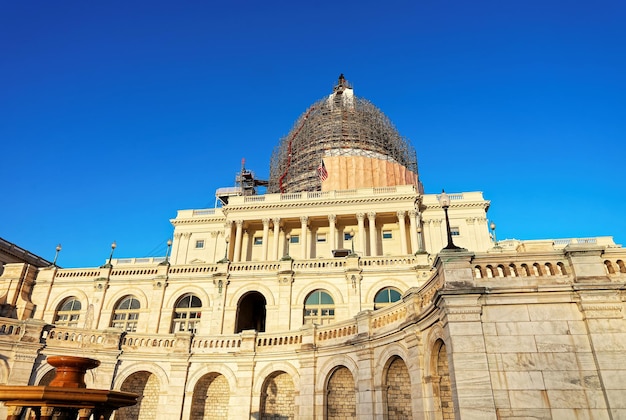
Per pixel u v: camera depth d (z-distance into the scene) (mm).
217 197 72562
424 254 29500
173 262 53281
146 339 22797
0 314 29047
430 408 13352
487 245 47875
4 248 42188
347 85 72312
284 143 68688
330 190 51344
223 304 28953
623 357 10406
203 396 22172
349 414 18219
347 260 29812
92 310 29641
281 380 21562
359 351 17812
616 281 11305
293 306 28609
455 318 11461
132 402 10680
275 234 49875
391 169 58469
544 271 11867
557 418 10195
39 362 20688
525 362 10828
